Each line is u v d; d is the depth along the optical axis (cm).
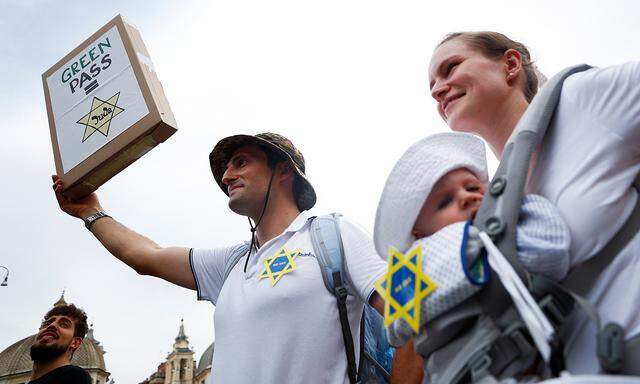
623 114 121
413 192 137
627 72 124
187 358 5372
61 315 459
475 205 135
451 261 117
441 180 138
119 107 299
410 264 126
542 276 112
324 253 222
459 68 181
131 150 295
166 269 297
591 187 118
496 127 179
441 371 118
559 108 134
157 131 288
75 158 308
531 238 113
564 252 110
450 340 119
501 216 118
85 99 315
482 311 114
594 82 128
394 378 217
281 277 222
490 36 186
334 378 204
